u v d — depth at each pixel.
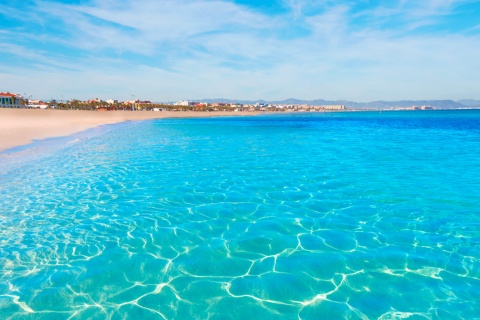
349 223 7.89
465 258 6.08
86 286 5.21
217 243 6.82
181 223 7.94
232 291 5.10
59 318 4.43
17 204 9.30
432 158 17.55
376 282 5.32
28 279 5.39
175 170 14.27
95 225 7.78
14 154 18.44
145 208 9.05
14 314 4.49
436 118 95.69
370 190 10.76
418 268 5.73
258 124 60.94
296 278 5.47
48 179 12.44
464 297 4.89
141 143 25.17
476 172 13.62
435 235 7.12
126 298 4.91
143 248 6.58
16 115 53.38
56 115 64.50
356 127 50.47
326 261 6.03
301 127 50.47
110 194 10.41
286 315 4.53
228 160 16.98
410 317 4.47
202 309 4.66
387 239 6.95
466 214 8.39
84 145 23.28
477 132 38.09
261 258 6.18
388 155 18.72
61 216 8.37
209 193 10.55
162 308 4.67
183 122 68.56
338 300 4.87
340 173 13.55
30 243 6.75
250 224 7.88
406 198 9.82
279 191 10.77
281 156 18.39
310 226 7.72
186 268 5.81
